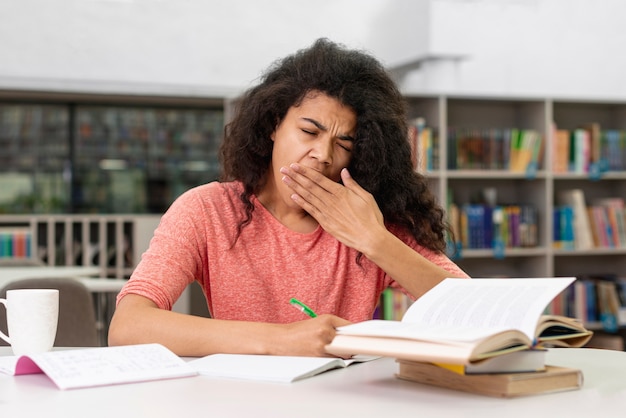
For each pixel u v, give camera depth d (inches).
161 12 210.1
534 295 45.8
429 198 71.2
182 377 47.3
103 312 152.5
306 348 52.5
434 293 50.6
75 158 220.5
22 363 48.3
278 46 217.5
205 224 67.5
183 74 211.6
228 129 71.8
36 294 56.2
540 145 191.5
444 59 225.9
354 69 65.9
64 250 198.7
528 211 190.7
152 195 226.4
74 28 204.4
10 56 200.5
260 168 69.5
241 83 215.5
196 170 228.8
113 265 200.7
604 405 40.5
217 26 213.6
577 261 201.5
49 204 219.0
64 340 88.7
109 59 206.8
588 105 200.4
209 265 67.8
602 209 195.9
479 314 45.9
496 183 196.5
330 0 220.4
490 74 231.0
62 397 42.1
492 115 197.9
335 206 63.1
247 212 68.7
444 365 43.7
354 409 39.4
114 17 207.0
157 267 62.6
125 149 224.1
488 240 187.3
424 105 189.6
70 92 197.8
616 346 187.5
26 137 217.3
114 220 197.9
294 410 39.2
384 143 66.3
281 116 66.4
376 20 223.1
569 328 46.2
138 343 55.1
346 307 69.6
